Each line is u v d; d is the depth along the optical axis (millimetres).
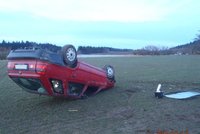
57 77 11352
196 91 14953
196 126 9133
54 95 11625
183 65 30516
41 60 10727
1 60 39875
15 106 12148
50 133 8789
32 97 13711
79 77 12500
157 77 20516
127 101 12672
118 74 22609
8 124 9758
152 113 10703
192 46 69062
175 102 12383
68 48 11648
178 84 17234
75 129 9086
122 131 8781
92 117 10367
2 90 15797
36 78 10859
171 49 69312
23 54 10961
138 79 19438
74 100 12852
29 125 9609
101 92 14586
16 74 11328
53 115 10719
